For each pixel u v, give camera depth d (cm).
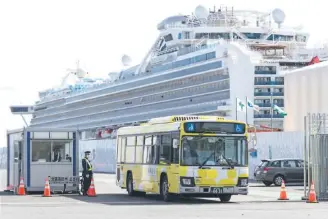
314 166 2567
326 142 2583
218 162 2381
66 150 2969
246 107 6719
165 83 8238
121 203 2369
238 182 2394
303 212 1966
